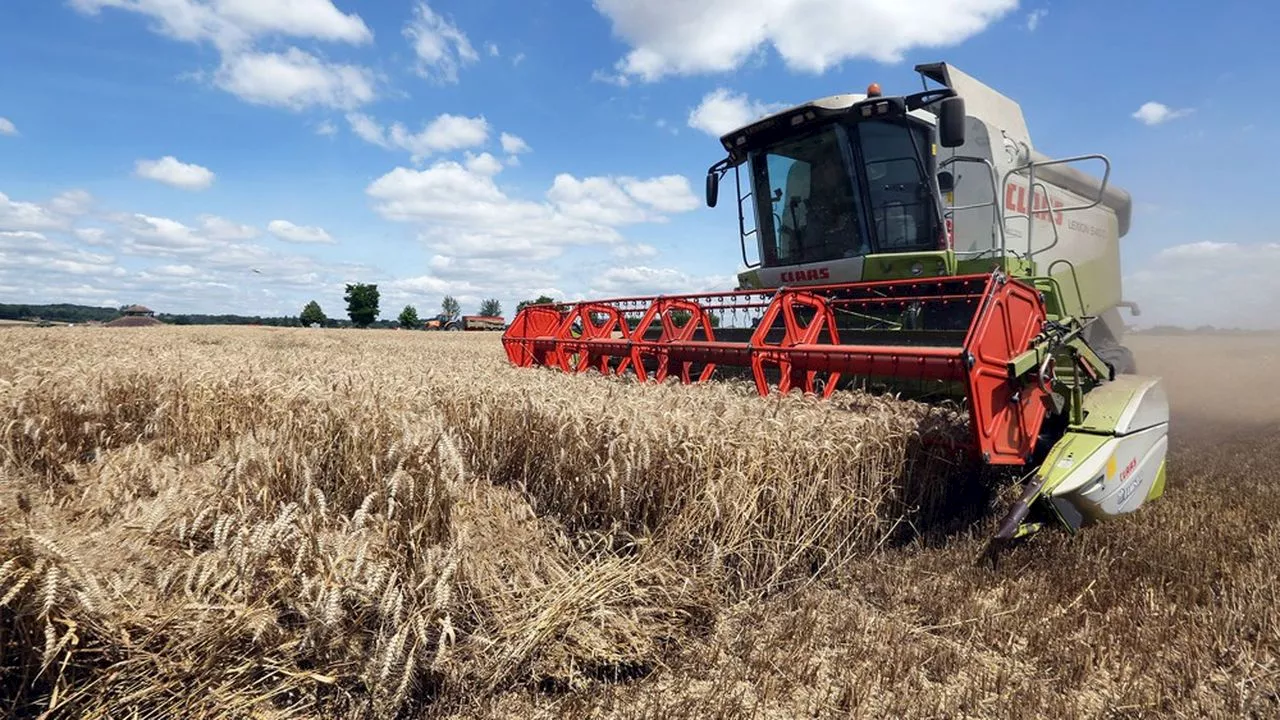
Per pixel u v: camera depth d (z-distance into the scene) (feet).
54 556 6.66
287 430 11.62
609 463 11.39
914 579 12.47
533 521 11.45
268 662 7.41
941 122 18.90
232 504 8.87
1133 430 14.56
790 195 25.04
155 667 6.98
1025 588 11.99
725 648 10.23
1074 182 28.91
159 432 14.42
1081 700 9.07
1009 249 23.13
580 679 9.00
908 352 14.44
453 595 8.52
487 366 24.67
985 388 13.19
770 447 12.38
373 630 8.00
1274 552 13.38
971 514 15.60
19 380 14.20
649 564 10.58
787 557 12.46
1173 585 12.07
